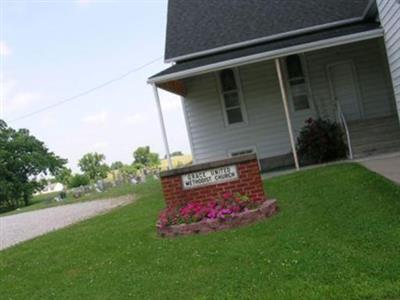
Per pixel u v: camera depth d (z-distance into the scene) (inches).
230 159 360.8
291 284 201.0
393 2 464.8
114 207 704.4
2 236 648.4
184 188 368.2
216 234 315.9
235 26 700.0
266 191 464.1
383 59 663.8
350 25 638.5
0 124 2101.4
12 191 2039.9
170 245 311.4
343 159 595.2
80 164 2728.8
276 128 693.3
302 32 645.3
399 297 174.4
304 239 262.7
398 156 515.2
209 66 562.9
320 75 688.4
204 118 707.4
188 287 223.8
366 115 680.4
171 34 730.8
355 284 188.2
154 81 571.5
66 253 362.6
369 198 331.3
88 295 241.1
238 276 224.7
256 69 697.0
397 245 223.1
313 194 393.7
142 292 229.0
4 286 298.5
